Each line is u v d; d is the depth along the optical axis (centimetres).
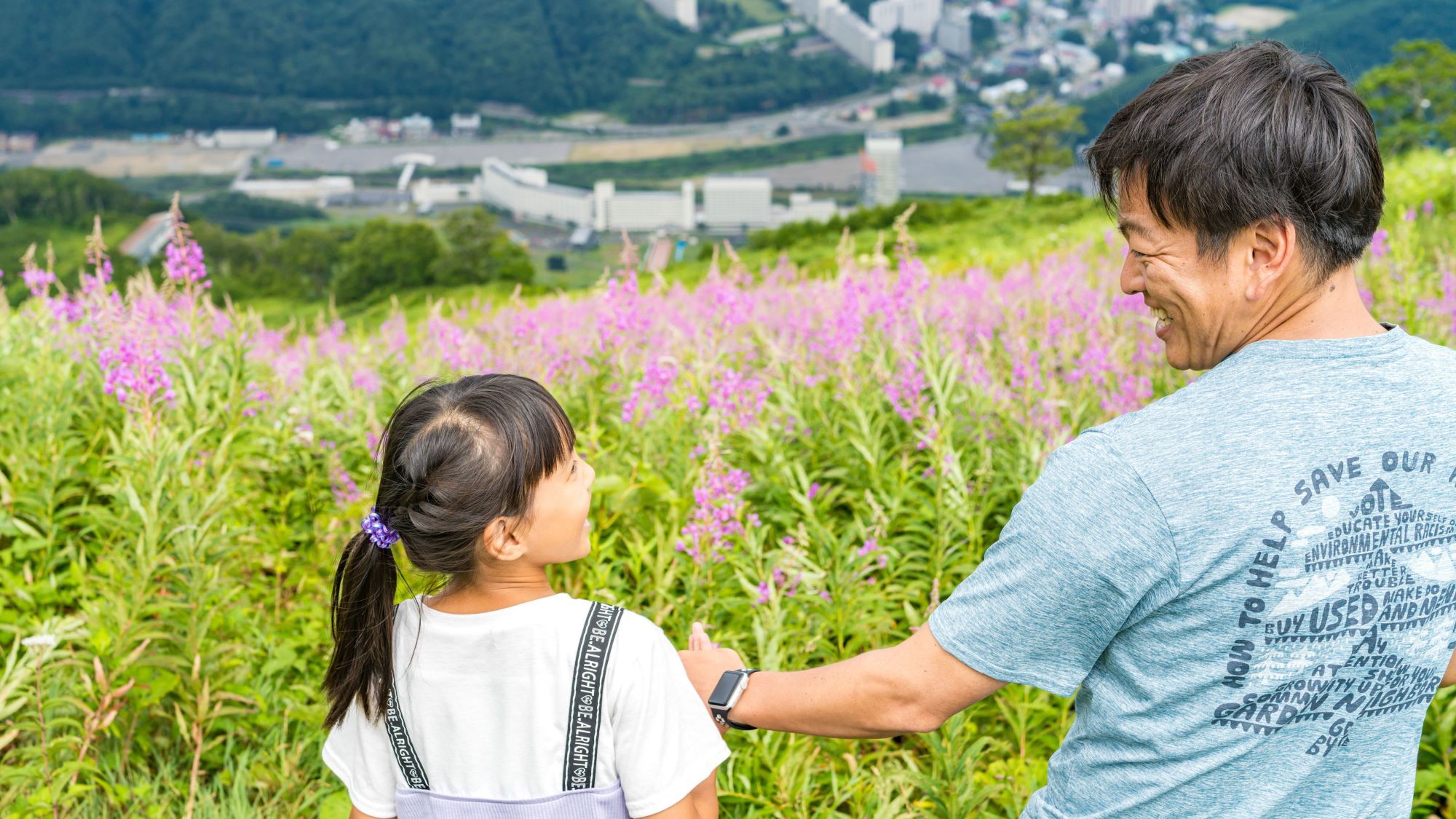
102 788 302
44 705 288
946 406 445
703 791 168
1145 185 133
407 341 667
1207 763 133
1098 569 130
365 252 9031
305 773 314
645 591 361
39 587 364
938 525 386
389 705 165
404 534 156
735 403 445
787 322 601
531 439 155
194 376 463
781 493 416
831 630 349
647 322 511
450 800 163
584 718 156
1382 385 128
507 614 158
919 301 494
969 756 274
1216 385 131
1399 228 773
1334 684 130
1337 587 126
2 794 289
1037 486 137
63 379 475
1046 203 3800
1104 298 660
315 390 524
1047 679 139
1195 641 129
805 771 285
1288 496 124
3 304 578
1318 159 123
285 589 412
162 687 308
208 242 10188
